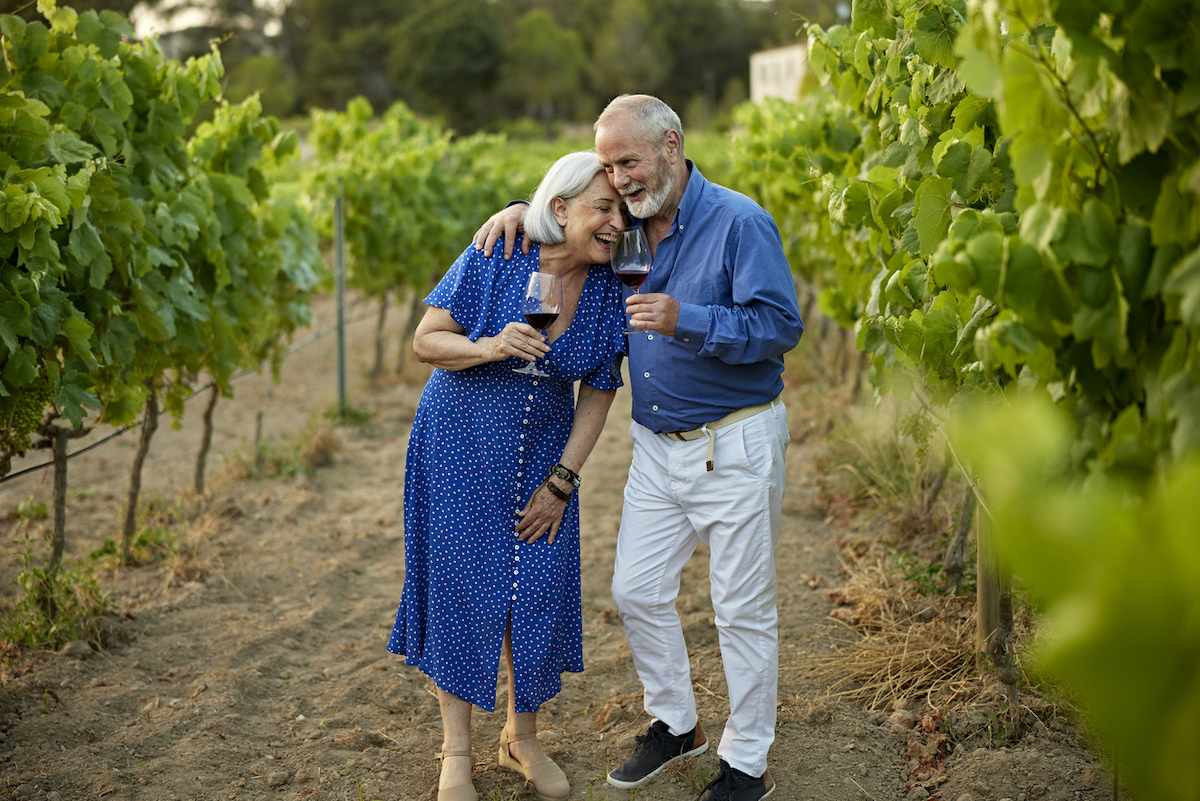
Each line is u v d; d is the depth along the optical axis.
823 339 8.18
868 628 3.56
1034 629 3.07
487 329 2.59
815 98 5.16
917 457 3.02
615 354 2.66
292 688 3.43
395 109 11.06
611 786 2.74
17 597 4.01
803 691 3.20
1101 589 0.83
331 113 9.26
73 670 3.39
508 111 81.69
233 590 4.23
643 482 2.68
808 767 2.77
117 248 3.61
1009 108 1.40
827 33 3.93
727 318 2.38
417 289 8.98
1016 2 1.41
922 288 2.66
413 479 2.69
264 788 2.77
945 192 2.53
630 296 2.38
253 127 4.82
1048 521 0.86
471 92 76.56
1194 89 1.32
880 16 3.31
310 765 2.88
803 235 6.45
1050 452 0.87
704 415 2.52
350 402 8.07
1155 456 1.34
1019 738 2.75
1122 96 1.42
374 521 5.23
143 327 3.88
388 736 3.07
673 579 2.69
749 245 2.44
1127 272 1.41
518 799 2.71
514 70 77.50
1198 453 1.21
